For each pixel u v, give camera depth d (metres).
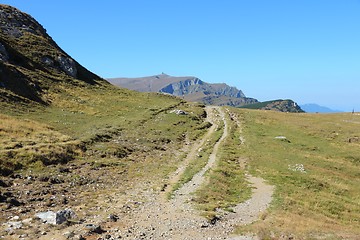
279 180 41.66
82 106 80.06
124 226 22.08
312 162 55.03
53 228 20.14
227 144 61.06
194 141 64.00
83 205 25.86
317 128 86.44
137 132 62.69
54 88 85.94
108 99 94.94
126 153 47.72
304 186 41.06
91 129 58.47
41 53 102.25
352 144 73.31
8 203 23.95
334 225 27.05
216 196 31.88
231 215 26.89
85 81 108.12
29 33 111.56
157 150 53.22
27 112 61.62
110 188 31.81
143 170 40.31
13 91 68.50
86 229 20.30
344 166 55.75
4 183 28.11
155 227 22.42
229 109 112.31
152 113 82.94
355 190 43.75
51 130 50.38
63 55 109.31
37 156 35.66
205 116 95.75
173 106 99.00
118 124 66.75
